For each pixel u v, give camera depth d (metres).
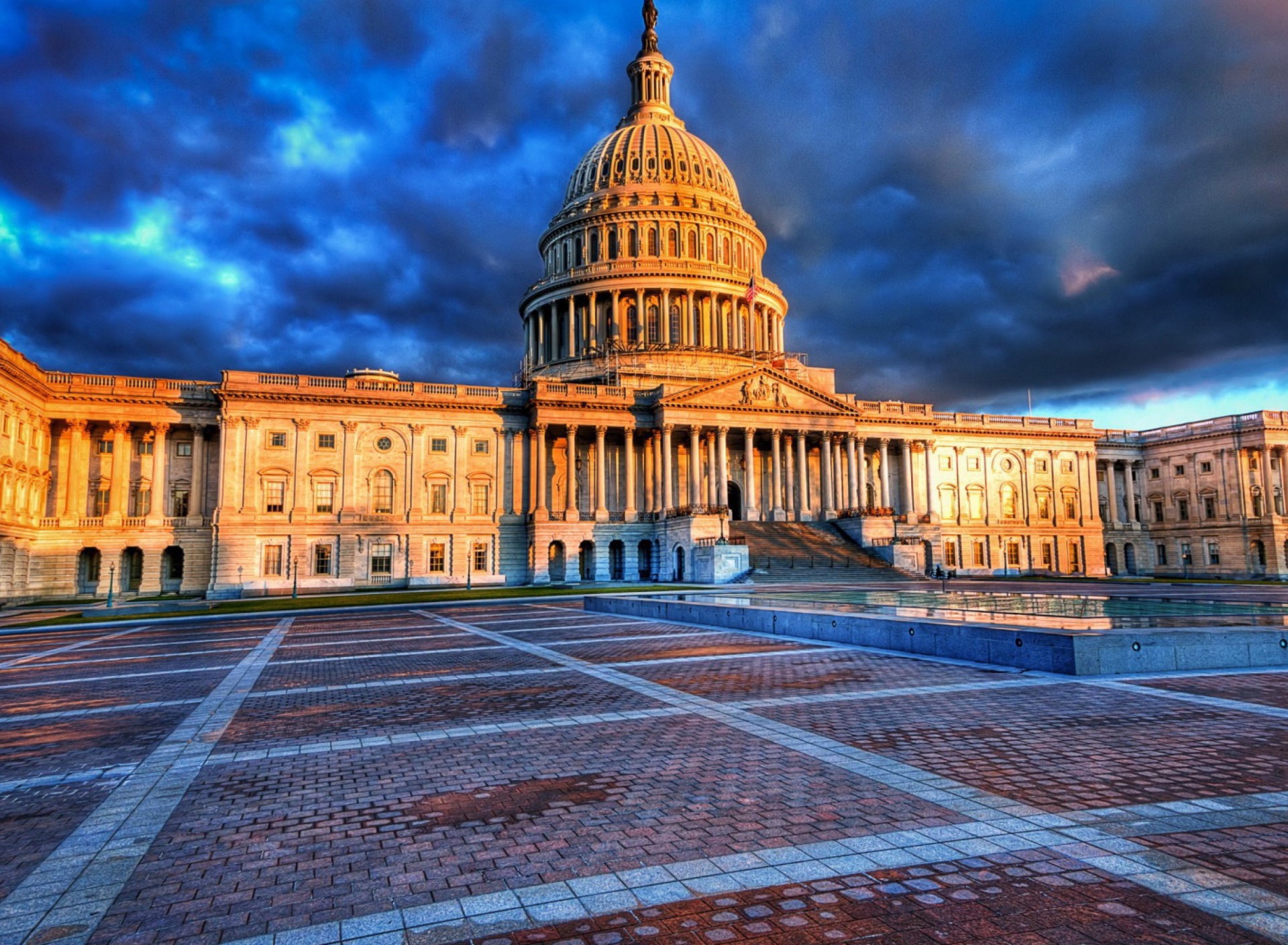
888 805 9.25
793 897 6.88
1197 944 5.88
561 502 85.88
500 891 7.15
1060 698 15.38
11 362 62.94
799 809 9.17
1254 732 12.47
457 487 81.44
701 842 8.22
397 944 6.19
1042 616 24.64
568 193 121.88
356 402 79.12
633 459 85.88
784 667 20.14
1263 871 7.20
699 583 71.69
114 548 74.25
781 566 74.25
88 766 11.94
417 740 13.20
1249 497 100.75
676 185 114.06
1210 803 9.07
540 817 9.14
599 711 15.19
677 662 21.42
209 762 12.04
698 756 11.68
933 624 21.89
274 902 7.04
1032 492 104.62
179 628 39.00
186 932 6.47
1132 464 113.69
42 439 72.12
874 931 6.21
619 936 6.23
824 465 89.19
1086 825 8.46
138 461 77.19
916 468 98.44
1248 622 22.31
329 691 18.28
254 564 74.12
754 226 117.69
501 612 44.31
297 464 76.81
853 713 14.31
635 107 128.75
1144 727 12.89
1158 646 18.62
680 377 94.56
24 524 68.19
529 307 114.44
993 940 6.03
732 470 93.00
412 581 78.31
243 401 75.81
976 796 9.49
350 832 8.85
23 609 61.72
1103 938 6.01
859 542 82.50
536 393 82.25
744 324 111.81
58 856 8.26
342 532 77.06
